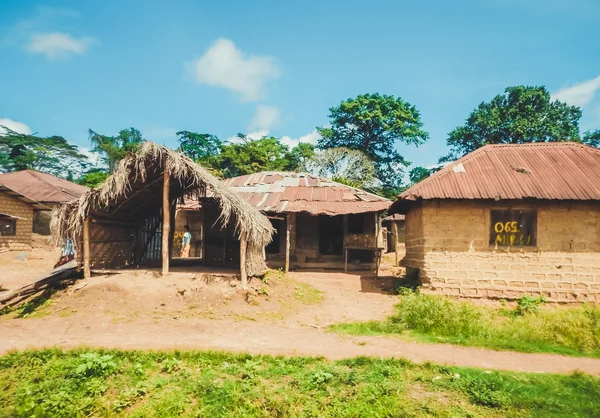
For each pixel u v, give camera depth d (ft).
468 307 34.22
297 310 36.96
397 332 30.42
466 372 21.98
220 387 19.79
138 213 48.98
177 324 30.14
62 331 28.19
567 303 39.42
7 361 22.41
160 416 17.87
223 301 35.60
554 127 122.31
